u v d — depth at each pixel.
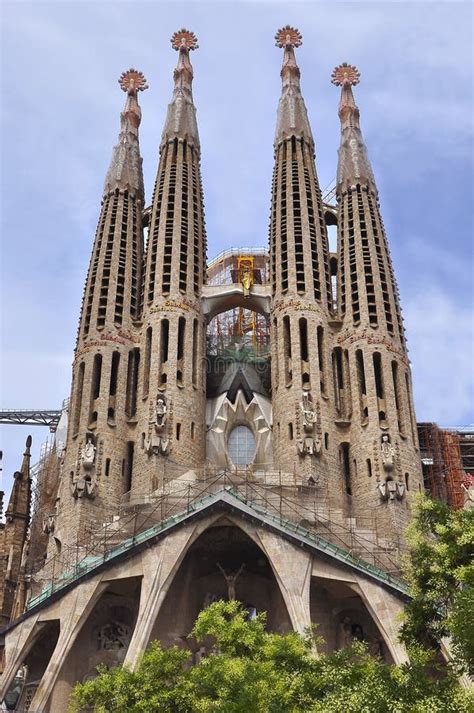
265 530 55.97
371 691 33.34
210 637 57.19
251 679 36.78
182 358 69.81
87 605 54.53
